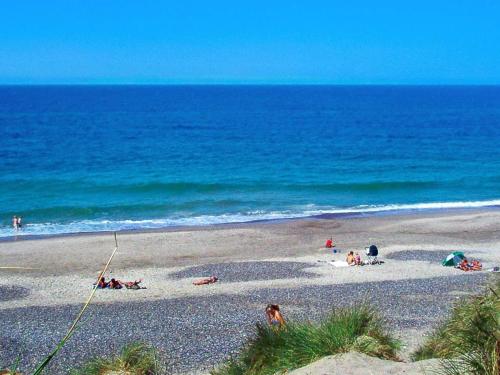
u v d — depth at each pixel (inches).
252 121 4827.8
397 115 5625.0
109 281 952.3
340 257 1144.2
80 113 5506.9
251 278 982.4
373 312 354.3
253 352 331.9
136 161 2529.5
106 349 605.0
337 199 1813.5
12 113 5383.9
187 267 1058.7
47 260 1106.1
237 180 2085.4
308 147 3105.3
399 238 1312.7
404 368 266.1
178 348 601.0
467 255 1155.9
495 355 222.8
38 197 1775.3
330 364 277.4
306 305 789.9
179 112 5851.4
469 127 4355.3
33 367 555.8
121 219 1520.7
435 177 2204.7
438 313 715.4
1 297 875.4
